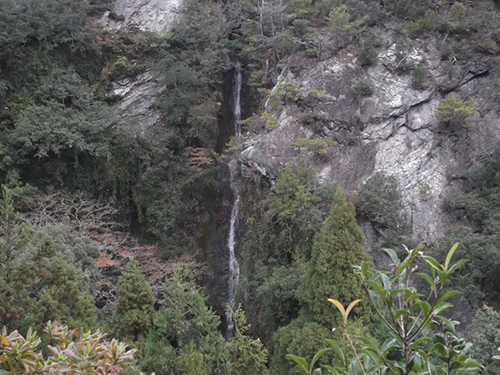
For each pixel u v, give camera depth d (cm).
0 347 416
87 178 2459
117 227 2528
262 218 2061
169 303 1295
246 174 2214
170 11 3119
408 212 1970
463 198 1881
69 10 2584
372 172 2105
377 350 351
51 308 1090
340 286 1359
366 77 2377
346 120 2238
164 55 2745
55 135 2262
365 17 2467
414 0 2620
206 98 2717
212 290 2411
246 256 2119
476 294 1480
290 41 2483
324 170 2091
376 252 1778
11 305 1023
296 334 1369
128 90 2798
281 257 1909
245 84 2911
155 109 2789
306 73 2422
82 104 2525
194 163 2623
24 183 2281
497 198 1803
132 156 2581
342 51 2495
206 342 1276
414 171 2097
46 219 2038
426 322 324
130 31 3000
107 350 405
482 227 1797
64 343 495
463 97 2305
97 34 2817
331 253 1392
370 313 1343
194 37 2866
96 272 1731
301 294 1455
